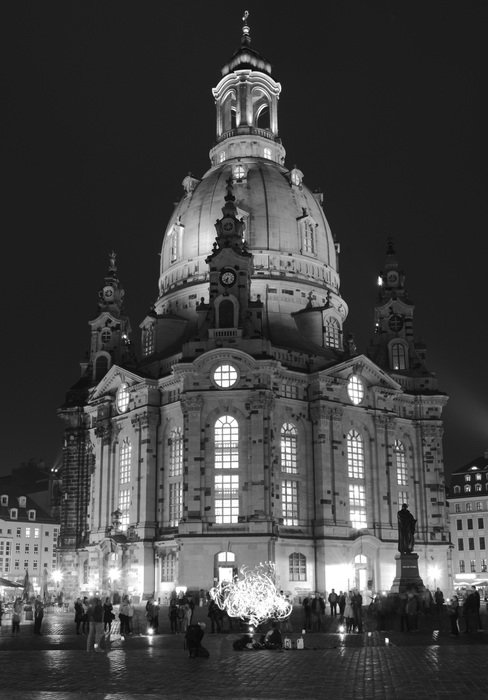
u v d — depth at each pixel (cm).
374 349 13088
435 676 3272
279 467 10506
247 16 15238
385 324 13162
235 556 9794
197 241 12631
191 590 9725
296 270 12444
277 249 12388
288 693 2850
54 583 14262
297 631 6494
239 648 4778
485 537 17125
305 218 12762
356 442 11412
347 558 10625
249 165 13288
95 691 2928
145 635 6184
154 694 2830
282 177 13188
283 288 12194
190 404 10338
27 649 5022
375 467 11425
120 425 11894
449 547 12000
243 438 10250
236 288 10862
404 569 7912
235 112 15000
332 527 10588
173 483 10850
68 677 3369
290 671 3528
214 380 10431
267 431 10188
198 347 10631
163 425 11219
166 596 10306
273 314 11912
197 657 4188
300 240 12656
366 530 10988
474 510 17362
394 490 11569
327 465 10831
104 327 13650
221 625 6675
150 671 3572
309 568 10425
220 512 10050
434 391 12544
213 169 13775
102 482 12006
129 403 11750
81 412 13000
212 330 10606
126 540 10994
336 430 11044
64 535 12569
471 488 17500
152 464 11100
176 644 5306
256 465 10044
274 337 11512
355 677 3281
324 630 6569
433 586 11756
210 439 10306
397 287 13462
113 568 11112
